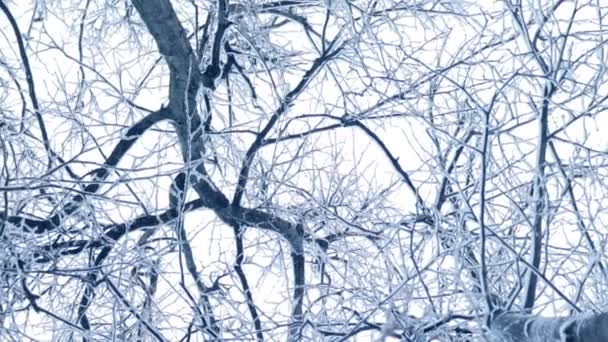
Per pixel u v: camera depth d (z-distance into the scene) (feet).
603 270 20.97
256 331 22.44
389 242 22.50
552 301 18.85
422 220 23.94
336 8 26.43
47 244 24.07
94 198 24.00
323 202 26.84
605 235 21.04
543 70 20.57
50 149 24.61
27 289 21.49
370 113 26.17
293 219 27.04
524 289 17.90
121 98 26.04
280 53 28.48
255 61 28.22
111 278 24.13
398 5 27.09
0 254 22.54
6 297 22.33
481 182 17.28
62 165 21.93
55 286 24.58
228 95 27.40
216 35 25.96
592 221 21.08
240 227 26.25
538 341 14.74
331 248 26.89
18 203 23.61
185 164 22.30
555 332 14.07
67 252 24.31
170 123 27.32
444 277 22.38
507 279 22.68
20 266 23.35
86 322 24.25
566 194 23.15
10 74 26.48
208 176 25.62
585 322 13.35
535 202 19.54
